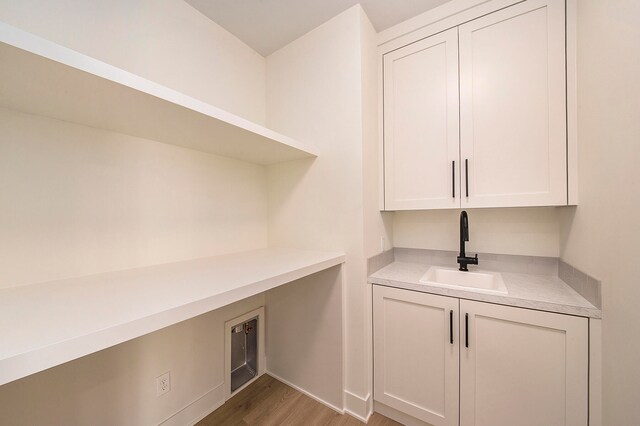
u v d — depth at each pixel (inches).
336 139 58.7
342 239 58.0
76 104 32.5
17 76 25.6
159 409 48.4
